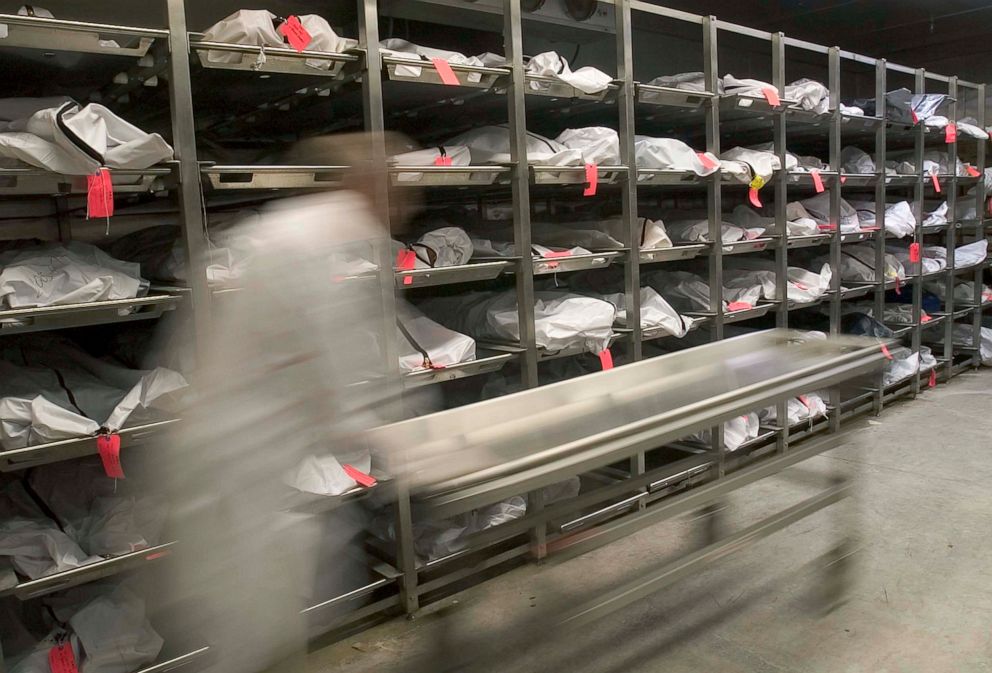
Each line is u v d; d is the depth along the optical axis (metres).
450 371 2.91
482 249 3.19
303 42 2.48
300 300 1.47
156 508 2.27
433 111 3.56
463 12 3.35
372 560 2.86
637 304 3.52
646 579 2.28
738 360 2.63
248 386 1.50
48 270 2.11
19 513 2.24
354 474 2.49
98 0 2.64
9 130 2.04
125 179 2.22
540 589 2.93
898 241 5.93
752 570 2.97
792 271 4.55
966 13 5.64
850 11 5.48
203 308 2.29
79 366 2.47
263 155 3.35
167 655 2.31
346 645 2.61
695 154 3.68
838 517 3.38
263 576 1.63
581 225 3.70
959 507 3.51
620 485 2.49
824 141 5.47
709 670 2.35
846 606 2.69
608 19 4.00
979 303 6.09
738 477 2.56
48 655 2.13
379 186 1.81
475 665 2.43
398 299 3.14
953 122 5.60
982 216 6.00
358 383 1.66
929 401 5.36
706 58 3.77
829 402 4.75
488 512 3.06
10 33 2.00
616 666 2.39
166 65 2.26
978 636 2.47
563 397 2.24
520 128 3.02
